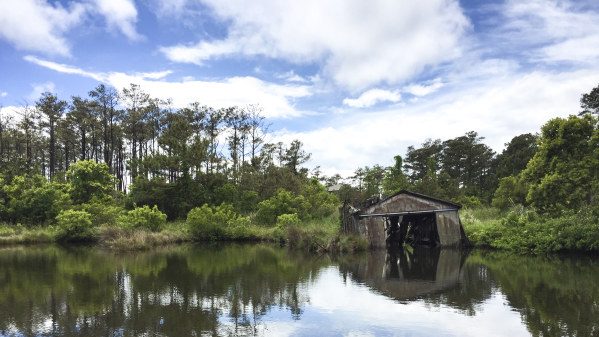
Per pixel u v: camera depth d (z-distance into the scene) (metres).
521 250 18.69
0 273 13.34
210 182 32.19
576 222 17.61
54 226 24.89
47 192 26.56
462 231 21.44
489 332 7.14
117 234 22.28
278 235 24.75
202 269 14.32
